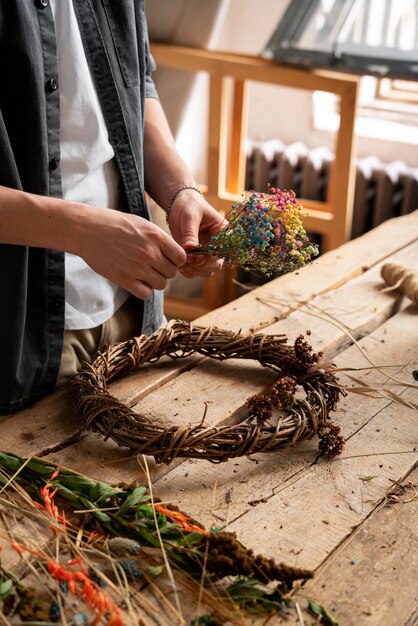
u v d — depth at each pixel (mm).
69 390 1429
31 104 1361
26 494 1191
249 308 1841
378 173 3668
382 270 1959
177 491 1236
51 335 1492
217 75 3164
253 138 4188
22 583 1047
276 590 1042
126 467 1277
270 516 1188
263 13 3891
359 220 3752
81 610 1015
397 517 1198
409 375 1592
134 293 1376
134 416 1292
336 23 3174
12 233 1306
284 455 1329
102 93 1519
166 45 3211
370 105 3965
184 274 1541
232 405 1459
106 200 1572
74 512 1135
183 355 1602
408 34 3152
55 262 1459
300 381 1472
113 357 1502
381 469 1302
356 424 1418
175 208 1615
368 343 1706
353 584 1070
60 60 1434
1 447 1310
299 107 4008
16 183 1349
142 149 1625
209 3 3096
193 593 1048
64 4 1424
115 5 1525
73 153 1479
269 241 1427
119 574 1073
